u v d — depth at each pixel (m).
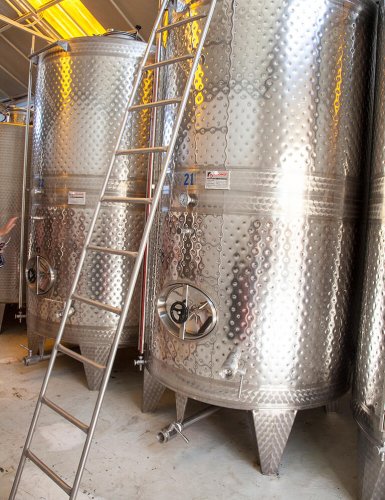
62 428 2.52
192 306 2.23
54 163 3.11
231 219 2.12
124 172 3.04
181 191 2.26
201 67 2.16
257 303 2.12
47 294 3.20
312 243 2.14
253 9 2.05
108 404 2.87
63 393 3.01
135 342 3.17
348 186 2.25
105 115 2.99
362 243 2.42
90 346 3.09
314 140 2.10
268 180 2.07
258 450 2.17
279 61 2.04
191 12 2.22
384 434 1.86
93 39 2.95
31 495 1.93
